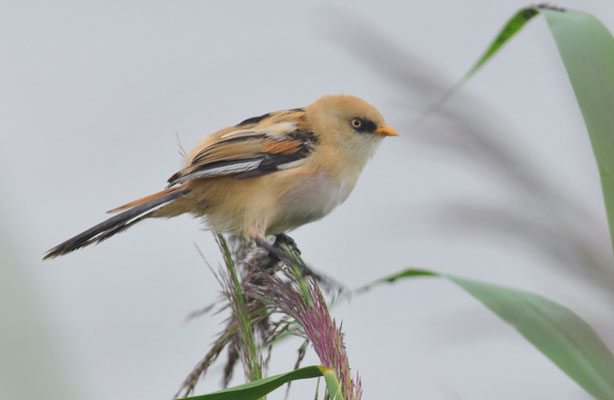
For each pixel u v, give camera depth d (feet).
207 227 13.01
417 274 12.81
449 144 12.91
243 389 12.51
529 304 12.74
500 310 12.74
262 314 12.73
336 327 12.69
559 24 12.72
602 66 12.69
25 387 6.78
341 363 12.67
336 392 12.62
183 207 13.01
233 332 12.75
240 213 12.99
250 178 12.98
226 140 12.98
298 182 13.00
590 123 12.67
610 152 12.66
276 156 13.00
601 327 12.82
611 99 12.68
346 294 12.85
